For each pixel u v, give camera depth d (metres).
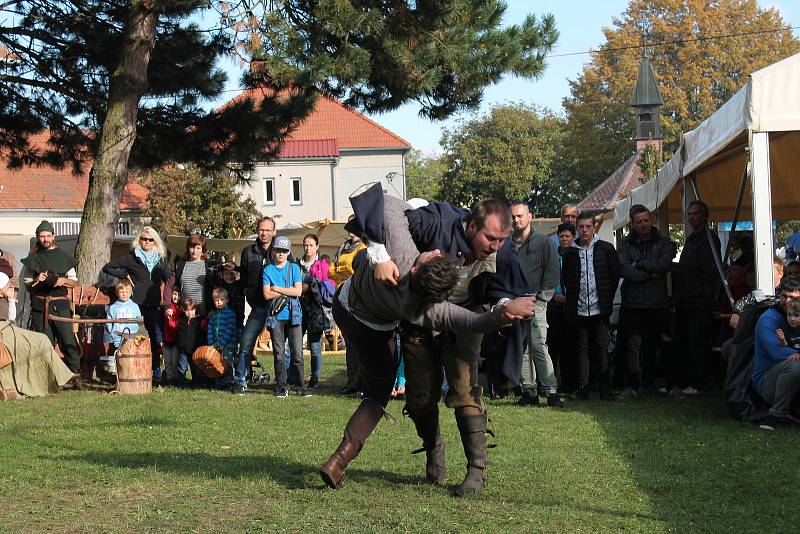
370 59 13.82
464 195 68.56
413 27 14.48
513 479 5.46
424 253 4.62
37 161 18.30
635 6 62.44
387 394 5.17
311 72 13.08
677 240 29.25
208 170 17.95
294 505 4.82
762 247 8.11
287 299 10.17
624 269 9.63
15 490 5.20
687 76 59.00
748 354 7.96
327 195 46.78
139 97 14.85
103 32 15.89
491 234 4.70
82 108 17.39
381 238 4.62
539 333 8.99
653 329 9.87
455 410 5.11
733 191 13.74
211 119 16.66
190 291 11.19
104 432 7.36
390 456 6.19
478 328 4.58
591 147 62.28
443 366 5.11
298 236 20.61
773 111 8.09
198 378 11.03
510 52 14.59
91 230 14.36
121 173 14.55
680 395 9.74
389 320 4.93
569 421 7.93
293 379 10.94
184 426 7.70
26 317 11.41
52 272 10.95
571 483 5.36
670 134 57.69
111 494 5.08
